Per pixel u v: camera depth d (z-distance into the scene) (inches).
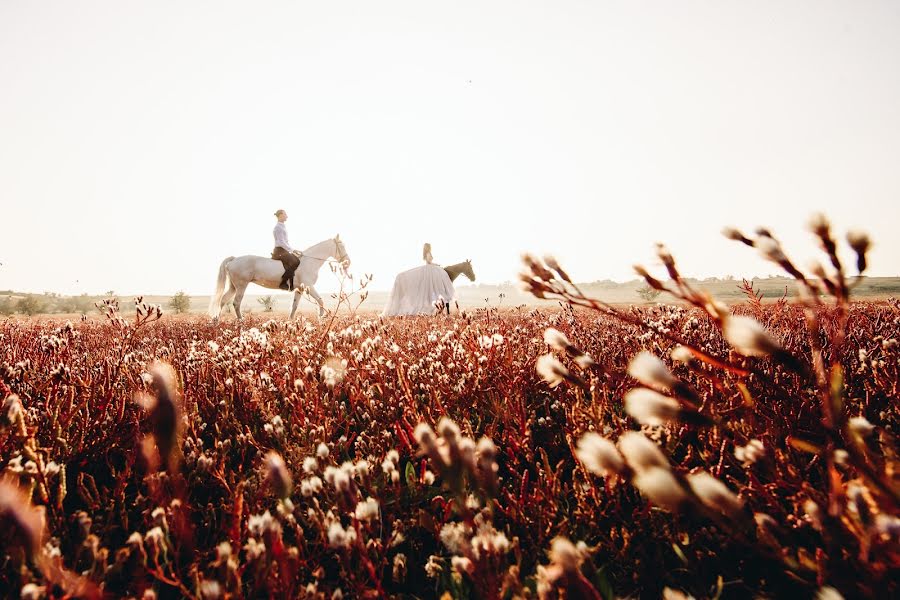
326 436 94.7
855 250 31.3
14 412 60.8
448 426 38.2
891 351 82.7
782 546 53.5
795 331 119.3
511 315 276.1
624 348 143.5
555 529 67.1
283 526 72.0
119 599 57.0
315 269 564.7
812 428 66.2
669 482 23.9
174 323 448.8
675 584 58.1
